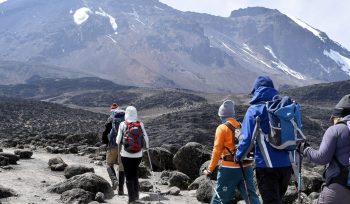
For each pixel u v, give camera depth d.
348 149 5.33
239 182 7.50
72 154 19.48
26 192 10.07
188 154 13.81
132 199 9.60
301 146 6.10
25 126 103.00
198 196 10.31
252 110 6.32
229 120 7.45
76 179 10.23
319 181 10.70
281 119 6.10
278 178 6.26
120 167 10.76
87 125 113.88
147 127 122.12
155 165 15.49
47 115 127.19
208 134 107.31
